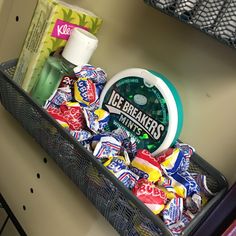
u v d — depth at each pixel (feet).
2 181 2.81
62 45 1.87
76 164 1.63
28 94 1.77
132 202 1.35
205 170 1.63
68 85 1.82
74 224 2.19
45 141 1.82
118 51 1.97
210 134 1.62
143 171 1.49
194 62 1.63
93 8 2.05
